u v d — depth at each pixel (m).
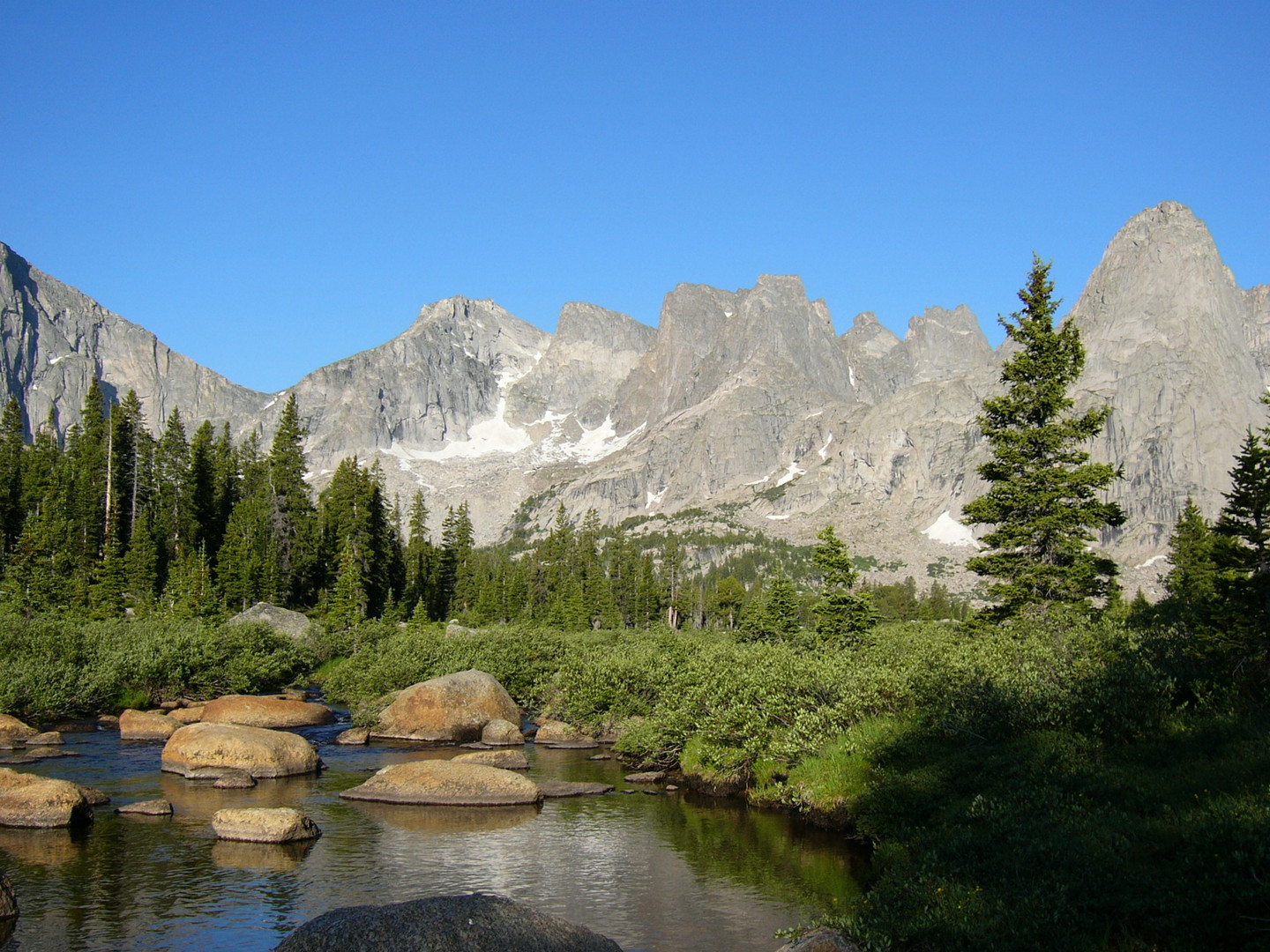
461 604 138.12
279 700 46.09
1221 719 21.03
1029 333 41.97
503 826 27.17
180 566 89.06
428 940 11.89
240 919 18.83
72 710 44.06
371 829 26.33
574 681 45.72
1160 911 13.98
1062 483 40.38
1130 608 44.88
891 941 15.19
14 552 81.81
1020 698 24.02
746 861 23.53
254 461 133.88
